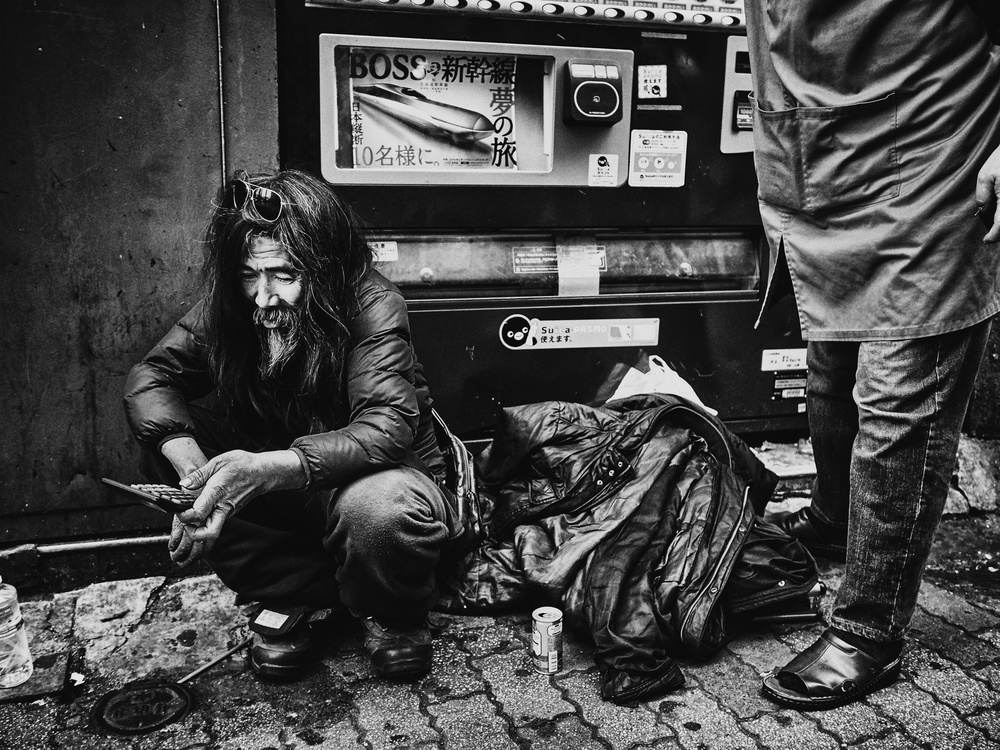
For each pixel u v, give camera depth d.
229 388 2.10
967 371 1.92
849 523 2.03
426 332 2.76
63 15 2.25
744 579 2.27
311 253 1.92
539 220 2.81
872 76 1.90
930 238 1.84
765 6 2.06
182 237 2.45
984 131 1.82
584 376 2.94
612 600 2.17
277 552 2.09
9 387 2.38
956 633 2.34
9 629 2.10
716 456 2.58
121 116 2.34
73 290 2.39
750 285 3.09
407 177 2.64
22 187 2.30
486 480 2.67
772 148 2.10
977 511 3.06
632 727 1.95
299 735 1.92
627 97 2.78
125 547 2.53
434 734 1.92
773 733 1.93
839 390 2.36
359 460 1.92
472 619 2.40
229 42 2.39
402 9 2.52
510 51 2.65
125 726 1.94
